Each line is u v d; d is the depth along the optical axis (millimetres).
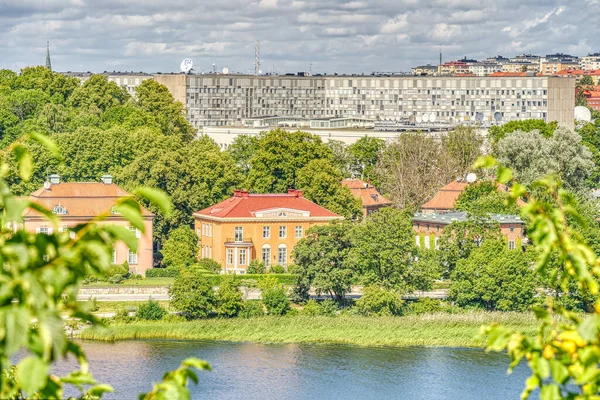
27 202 29703
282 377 197500
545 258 36469
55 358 26969
